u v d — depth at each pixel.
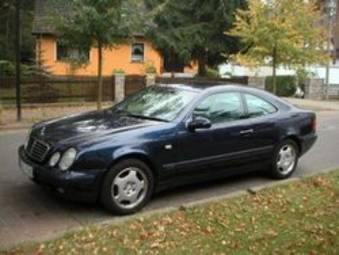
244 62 23.08
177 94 7.88
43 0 30.77
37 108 18.64
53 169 6.54
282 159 8.80
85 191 6.54
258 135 8.31
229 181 8.62
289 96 29.89
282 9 21.81
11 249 5.52
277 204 7.29
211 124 7.69
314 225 6.49
